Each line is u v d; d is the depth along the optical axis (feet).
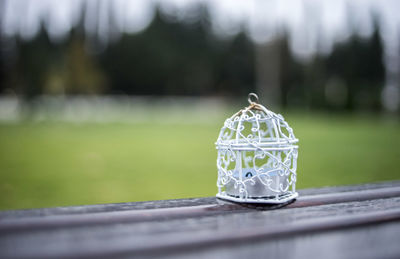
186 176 17.69
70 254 3.45
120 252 3.51
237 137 4.80
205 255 3.52
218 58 108.06
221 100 100.42
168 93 108.88
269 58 90.84
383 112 69.15
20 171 18.43
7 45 81.92
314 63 90.68
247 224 4.26
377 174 18.17
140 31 108.58
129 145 29.63
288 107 88.33
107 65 104.01
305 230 4.14
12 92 81.00
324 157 24.04
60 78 74.54
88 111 71.20
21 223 4.15
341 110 72.90
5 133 37.01
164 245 3.67
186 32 108.27
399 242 3.88
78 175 17.71
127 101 79.97
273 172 4.98
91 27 99.45
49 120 56.85
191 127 47.21
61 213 4.60
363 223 4.41
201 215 4.61
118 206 5.00
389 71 86.28
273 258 3.49
